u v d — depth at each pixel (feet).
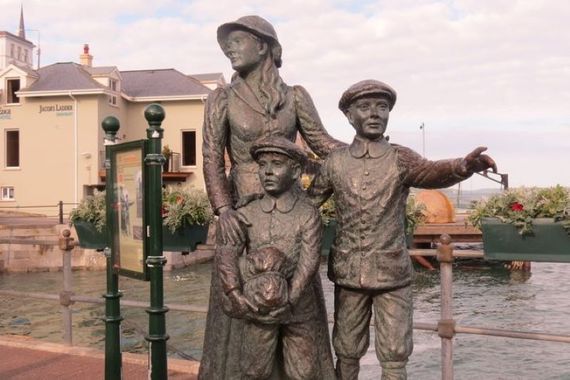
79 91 88.94
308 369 9.00
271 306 8.25
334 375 9.66
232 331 9.93
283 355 9.27
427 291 37.01
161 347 13.20
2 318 38.55
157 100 94.48
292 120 10.67
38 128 91.81
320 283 9.78
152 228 13.03
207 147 10.50
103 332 34.37
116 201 14.20
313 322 9.05
